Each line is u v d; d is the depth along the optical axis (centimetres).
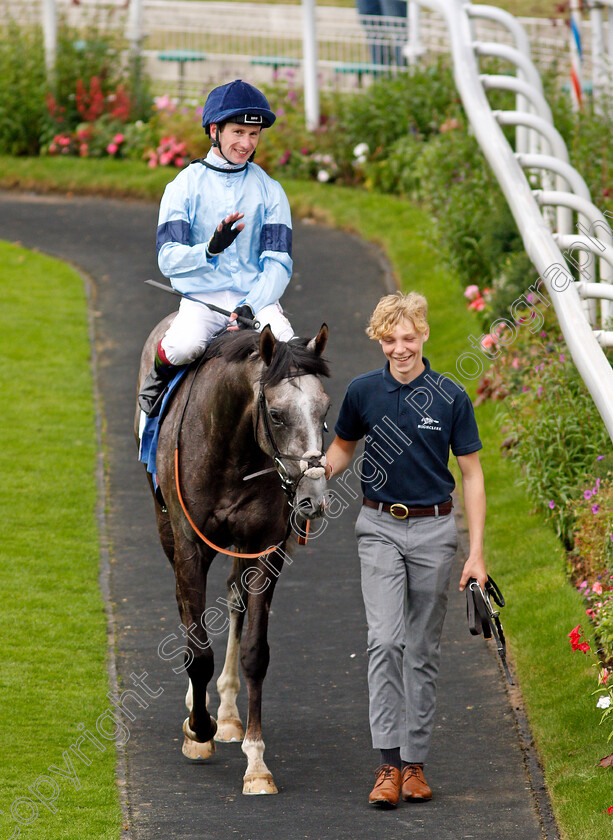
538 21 2538
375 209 2283
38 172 2678
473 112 1480
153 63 3006
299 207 2391
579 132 1698
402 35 2702
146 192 2548
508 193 1289
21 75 2869
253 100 829
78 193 2622
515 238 1648
